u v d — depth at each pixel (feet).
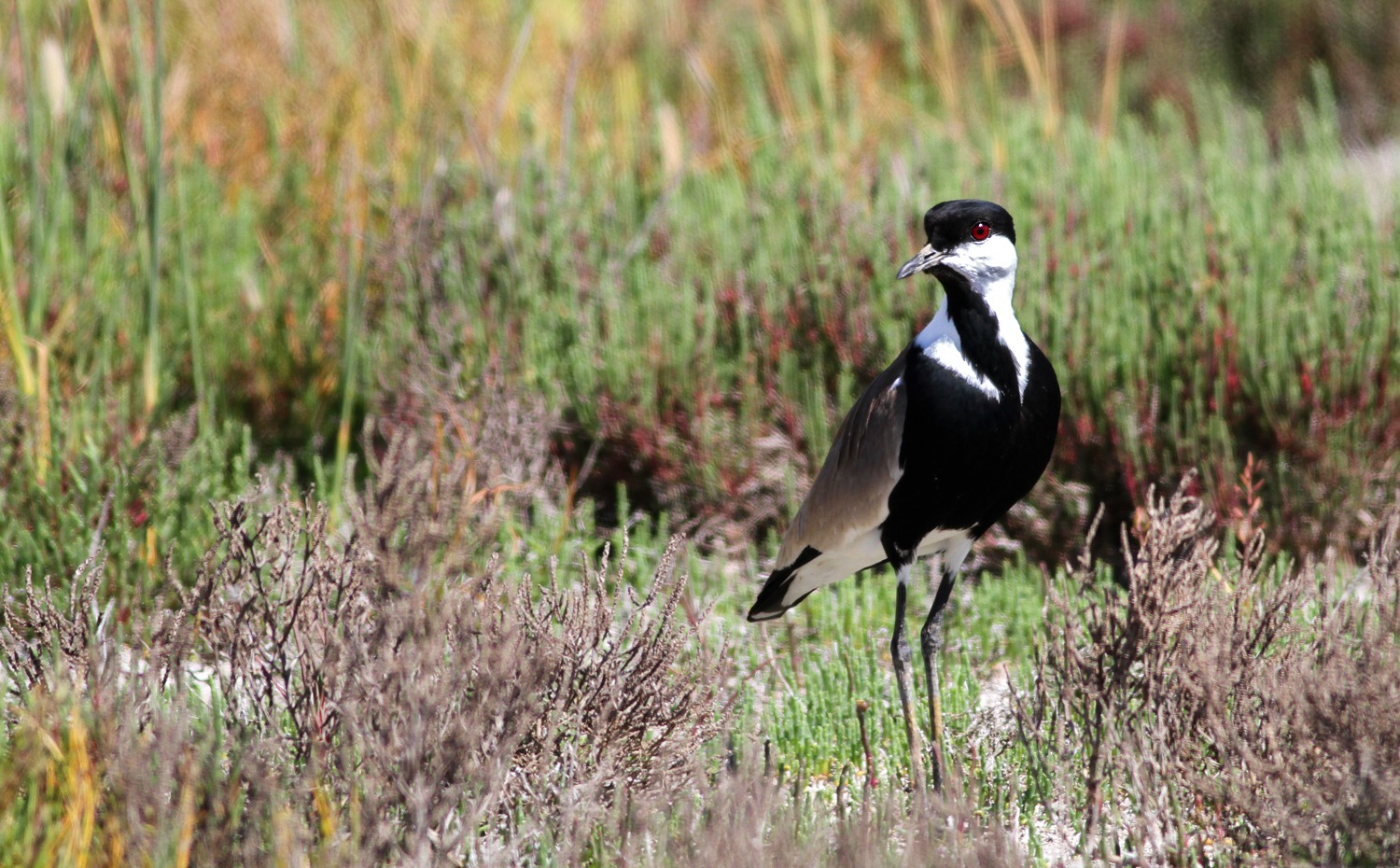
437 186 44.09
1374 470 35.22
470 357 38.68
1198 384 35.94
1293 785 21.45
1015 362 25.36
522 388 37.96
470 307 40.40
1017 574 34.37
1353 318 36.04
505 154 49.55
